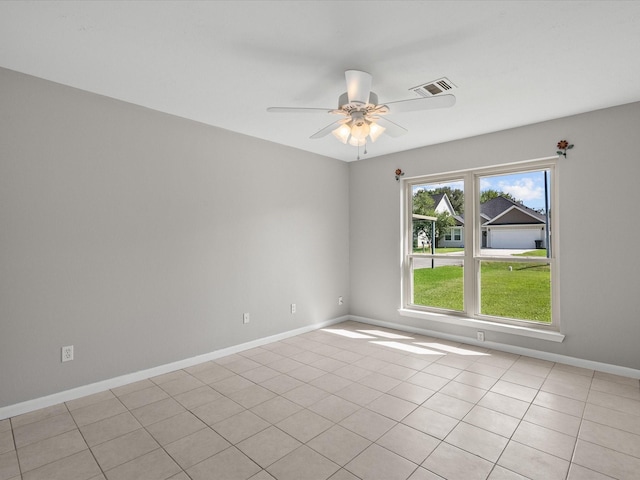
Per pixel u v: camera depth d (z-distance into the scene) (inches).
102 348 110.2
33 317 97.6
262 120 132.4
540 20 72.7
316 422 91.0
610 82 101.3
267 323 158.4
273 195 160.9
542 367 127.0
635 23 73.5
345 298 199.0
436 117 128.6
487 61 89.3
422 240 175.2
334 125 103.4
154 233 121.8
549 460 75.0
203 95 110.0
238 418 93.3
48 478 70.6
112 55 86.5
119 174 113.7
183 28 75.4
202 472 72.2
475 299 156.9
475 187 156.8
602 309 122.3
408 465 73.7
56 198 101.4
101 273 110.0
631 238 117.0
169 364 125.3
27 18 71.4
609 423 89.3
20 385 95.5
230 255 144.2
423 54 85.7
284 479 69.8
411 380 116.8
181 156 128.8
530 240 143.1
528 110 122.5
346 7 68.2
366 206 192.1
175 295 127.2
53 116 100.8
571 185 127.8
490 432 85.7
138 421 92.0
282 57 87.3
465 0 66.3
